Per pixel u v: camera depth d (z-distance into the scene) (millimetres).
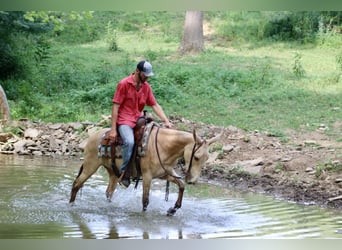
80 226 8469
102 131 9602
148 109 17688
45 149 14797
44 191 10617
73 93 19844
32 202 9797
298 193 10898
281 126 16203
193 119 17062
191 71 22875
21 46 24875
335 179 11234
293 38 30125
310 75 23281
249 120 17000
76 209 9445
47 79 22078
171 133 9008
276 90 20844
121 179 9266
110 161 9391
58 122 17000
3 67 22125
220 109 18484
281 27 30750
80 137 15289
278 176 11852
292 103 19234
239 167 12445
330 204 10250
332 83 22016
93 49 28766
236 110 18406
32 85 21516
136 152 9164
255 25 31500
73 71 23188
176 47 29609
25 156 14281
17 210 9258
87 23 32594
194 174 8703
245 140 14180
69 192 10609
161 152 9047
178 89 20688
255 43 29891
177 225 8633
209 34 31625
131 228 8414
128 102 9219
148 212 9359
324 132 15516
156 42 30719
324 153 13031
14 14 21719
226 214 9352
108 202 9914
